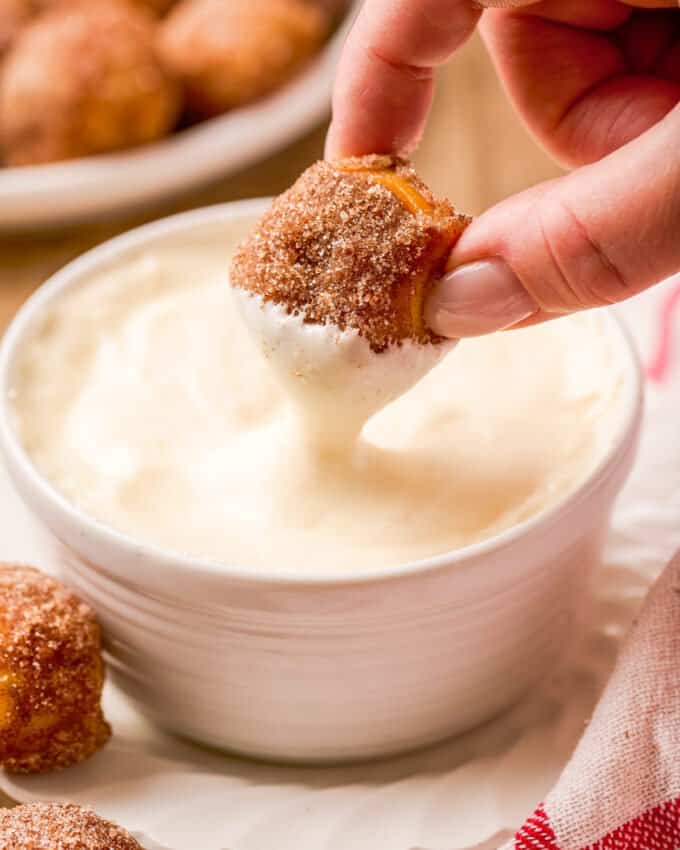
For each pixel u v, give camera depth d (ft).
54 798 1.05
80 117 1.56
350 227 0.98
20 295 1.53
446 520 1.04
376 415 1.10
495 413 1.10
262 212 1.23
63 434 1.11
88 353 1.16
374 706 1.05
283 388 1.03
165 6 1.82
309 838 1.03
